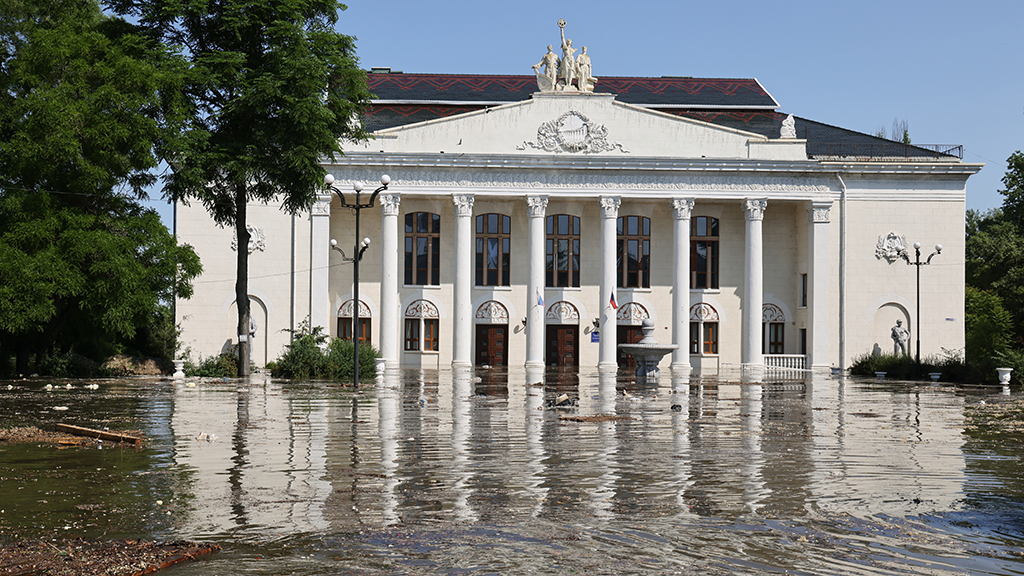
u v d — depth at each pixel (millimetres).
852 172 59375
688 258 59125
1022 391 33312
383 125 60406
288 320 57031
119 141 34531
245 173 34625
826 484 11203
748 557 7871
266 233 57156
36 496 10219
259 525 8883
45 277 33094
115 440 14883
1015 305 65688
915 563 7758
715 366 62156
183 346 56094
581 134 59062
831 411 22578
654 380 40375
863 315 59562
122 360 41062
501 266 61750
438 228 61250
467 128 58469
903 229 59875
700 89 67750
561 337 61844
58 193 34938
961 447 15086
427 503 9891
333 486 10820
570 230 62062
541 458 13086
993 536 8664
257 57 36750
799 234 62812
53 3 39781
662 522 9086
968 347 61312
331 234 60312
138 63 34250
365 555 7844
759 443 15180
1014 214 73250
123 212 37938
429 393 27953
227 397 25125
